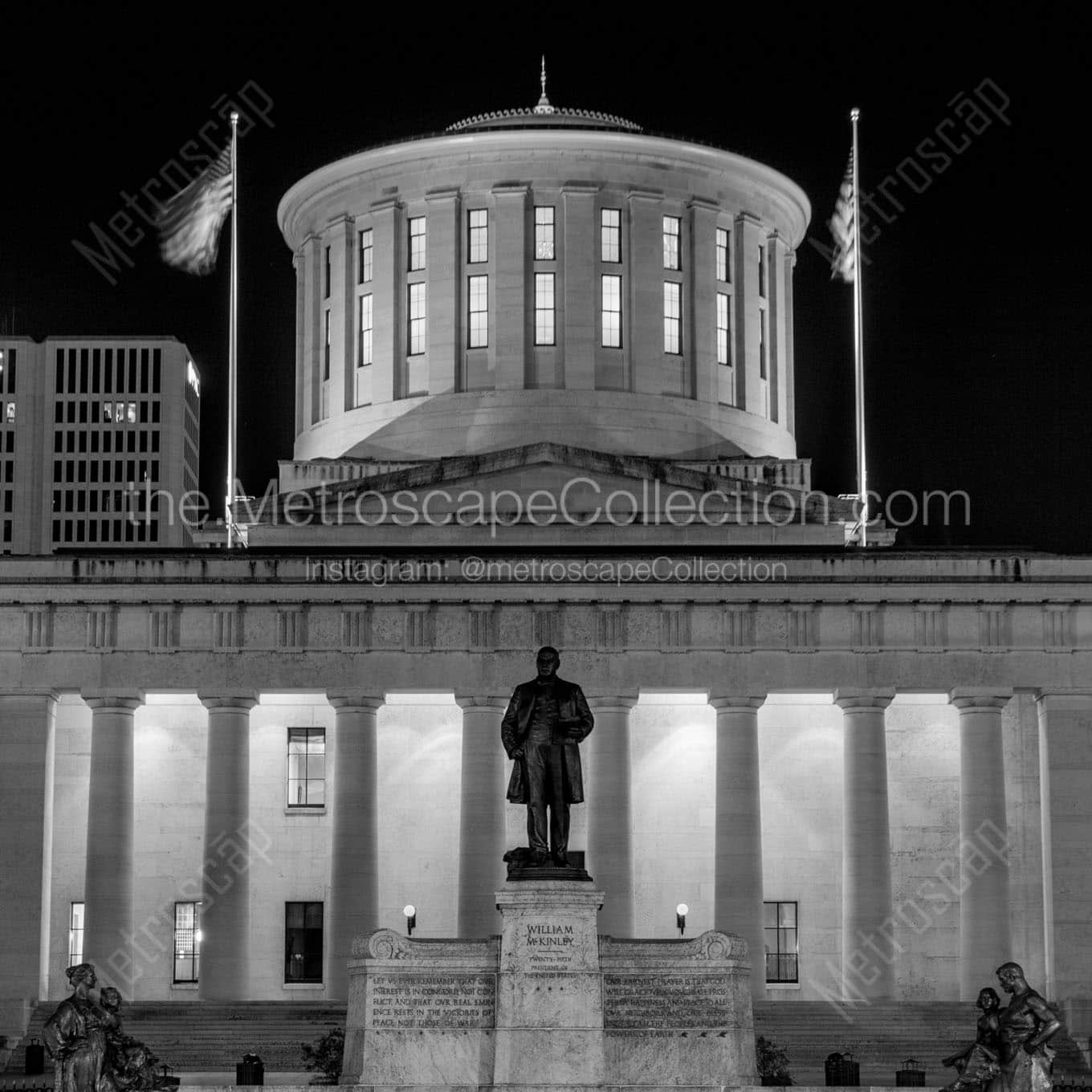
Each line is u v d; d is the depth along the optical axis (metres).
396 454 114.94
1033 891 95.31
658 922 96.81
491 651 94.06
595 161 116.94
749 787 93.44
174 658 94.31
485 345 116.25
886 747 97.62
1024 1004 53.28
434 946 54.22
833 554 96.19
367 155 118.19
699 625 94.25
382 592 94.31
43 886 93.12
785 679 93.81
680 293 117.75
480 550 98.12
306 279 123.25
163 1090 53.38
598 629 94.19
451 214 116.69
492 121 120.94
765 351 121.44
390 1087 52.81
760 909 93.06
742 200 120.06
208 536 112.25
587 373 115.31
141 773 98.00
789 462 113.00
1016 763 96.44
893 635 94.12
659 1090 52.41
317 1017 88.31
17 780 93.56
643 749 98.38
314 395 121.44
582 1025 53.12
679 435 115.25
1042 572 95.19
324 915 97.25
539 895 53.75
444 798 98.00
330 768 98.25
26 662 94.19
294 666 94.25
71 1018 52.41
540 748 54.75
